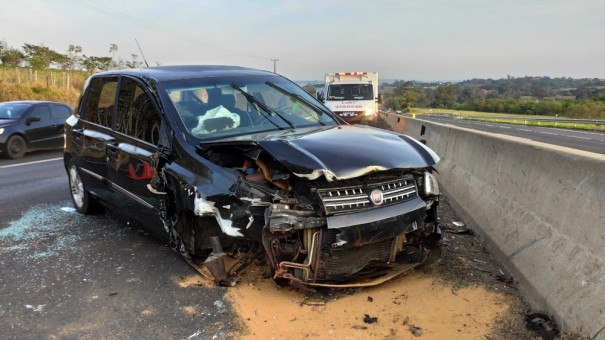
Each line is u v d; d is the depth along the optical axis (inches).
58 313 140.3
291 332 123.4
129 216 198.7
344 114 810.2
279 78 211.0
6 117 514.3
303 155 132.8
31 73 1471.5
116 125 203.5
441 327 122.3
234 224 139.6
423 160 148.5
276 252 135.7
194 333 125.7
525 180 161.3
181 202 151.7
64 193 307.9
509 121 2028.8
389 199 139.6
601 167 117.3
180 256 180.7
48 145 536.7
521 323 122.3
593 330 101.6
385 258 146.3
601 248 110.4
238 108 180.9
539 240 138.8
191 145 158.1
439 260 166.6
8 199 292.2
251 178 141.2
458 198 237.3
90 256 185.6
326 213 129.1
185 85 184.7
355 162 132.7
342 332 122.0
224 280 150.6
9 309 143.5
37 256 187.6
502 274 153.6
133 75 201.6
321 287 145.2
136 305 143.3
